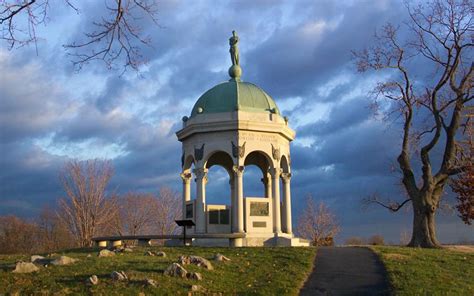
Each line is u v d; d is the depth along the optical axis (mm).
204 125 40344
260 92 43125
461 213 52938
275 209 40562
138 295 19922
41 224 92312
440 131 41906
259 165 46188
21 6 14445
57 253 32125
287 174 43000
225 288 21812
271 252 29562
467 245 43688
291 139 43844
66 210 79312
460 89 41969
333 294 21844
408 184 42438
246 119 39969
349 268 25984
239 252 29688
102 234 84125
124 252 29891
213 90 43219
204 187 40438
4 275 22406
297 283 23016
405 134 43594
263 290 21656
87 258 26734
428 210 40844
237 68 45062
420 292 21656
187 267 23953
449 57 42188
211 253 29500
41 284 21203
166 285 21125
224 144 40125
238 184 39406
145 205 93875
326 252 30078
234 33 45906
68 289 20516
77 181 79000
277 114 41562
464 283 23375
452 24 42062
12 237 89938
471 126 43812
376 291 22172
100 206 82375
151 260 26016
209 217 40312
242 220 39156
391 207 48031
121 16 15641
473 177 50625
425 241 40062
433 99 42781
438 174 41875
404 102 43906
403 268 25625
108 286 20781
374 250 30844
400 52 44438
